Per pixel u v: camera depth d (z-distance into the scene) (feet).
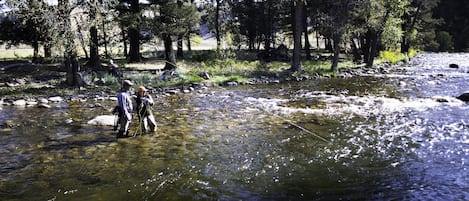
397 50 160.04
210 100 57.93
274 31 186.70
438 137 34.60
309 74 91.61
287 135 36.24
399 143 32.89
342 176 25.53
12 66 90.58
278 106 52.16
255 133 37.14
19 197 22.43
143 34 120.47
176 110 49.65
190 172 26.53
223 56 96.43
